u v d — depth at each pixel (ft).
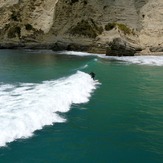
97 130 58.59
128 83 105.09
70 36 234.79
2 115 55.47
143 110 73.36
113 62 163.53
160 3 234.79
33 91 78.02
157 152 49.67
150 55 209.77
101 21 237.45
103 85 100.22
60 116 64.23
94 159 46.06
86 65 142.00
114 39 200.64
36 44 245.65
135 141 54.03
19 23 264.11
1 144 46.80
